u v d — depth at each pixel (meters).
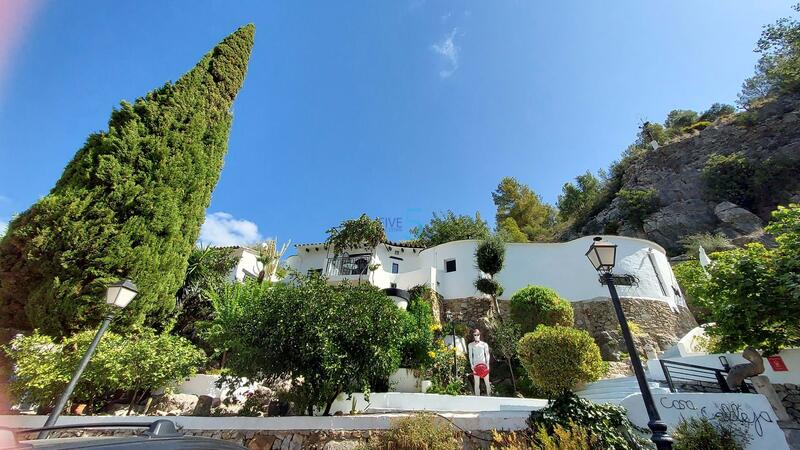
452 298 19.52
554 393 6.79
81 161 9.73
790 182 28.86
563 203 49.69
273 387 7.91
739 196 30.66
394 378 10.88
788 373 7.29
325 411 7.08
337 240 20.61
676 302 19.38
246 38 16.58
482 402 9.12
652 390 6.95
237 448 2.23
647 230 33.25
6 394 7.05
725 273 7.65
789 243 7.12
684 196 33.69
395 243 23.02
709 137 36.41
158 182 10.59
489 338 16.34
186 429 5.78
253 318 6.94
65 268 8.42
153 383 7.83
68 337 8.15
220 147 13.78
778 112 33.50
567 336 7.18
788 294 6.72
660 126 46.34
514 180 46.84
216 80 14.68
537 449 4.86
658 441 4.30
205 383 9.66
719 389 8.24
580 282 19.12
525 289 15.78
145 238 9.77
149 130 11.22
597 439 5.12
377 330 7.07
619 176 42.38
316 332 6.41
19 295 8.52
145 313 9.59
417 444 5.05
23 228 8.55
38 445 1.55
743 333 7.43
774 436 5.24
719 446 5.19
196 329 13.32
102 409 7.79
